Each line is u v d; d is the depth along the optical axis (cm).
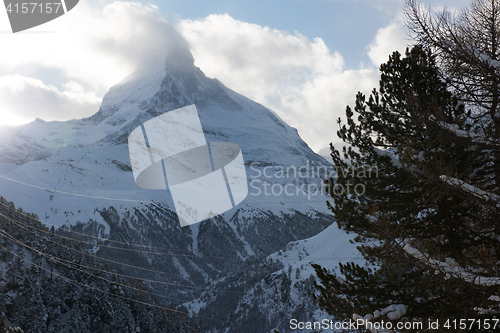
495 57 902
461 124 916
